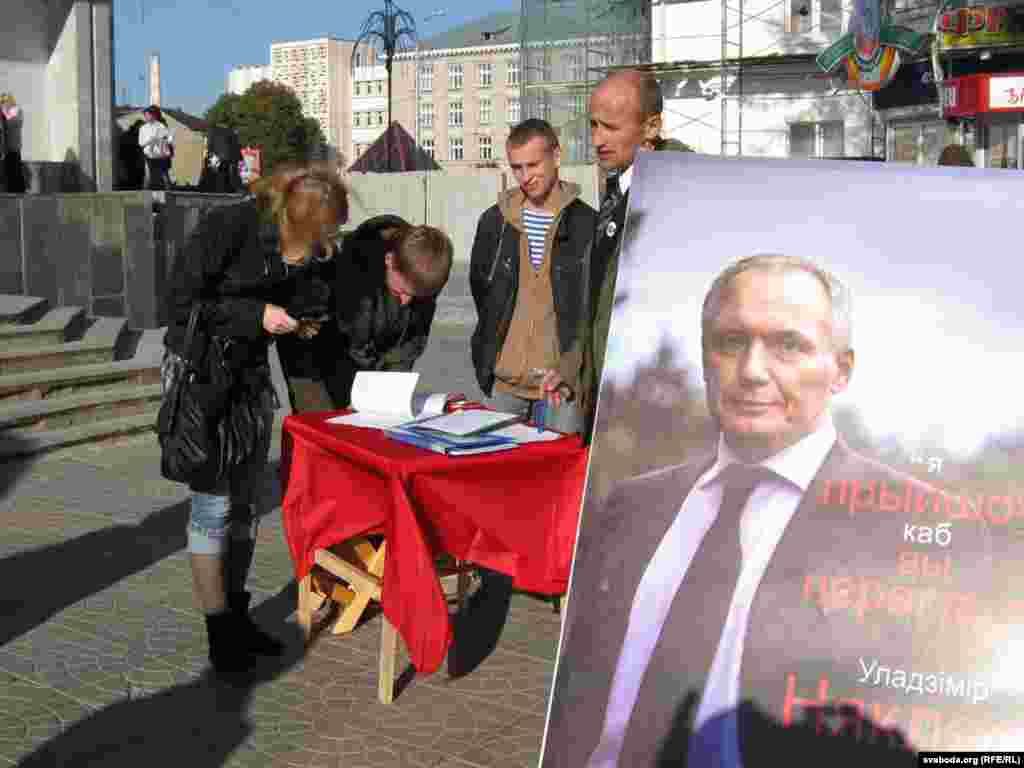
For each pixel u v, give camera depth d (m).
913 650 2.21
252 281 3.62
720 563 2.29
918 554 2.23
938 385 2.27
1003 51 17.25
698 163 2.44
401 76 91.56
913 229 2.33
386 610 3.47
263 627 4.29
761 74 27.47
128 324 10.48
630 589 2.31
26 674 3.82
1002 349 2.27
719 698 2.24
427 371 11.35
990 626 2.20
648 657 2.28
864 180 2.37
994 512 2.23
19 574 4.86
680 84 28.72
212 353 3.60
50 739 3.36
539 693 3.77
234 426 3.69
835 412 2.29
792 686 2.22
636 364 2.38
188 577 4.86
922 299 2.30
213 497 3.74
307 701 3.67
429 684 3.82
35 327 8.80
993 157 17.34
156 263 10.78
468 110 89.00
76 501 6.07
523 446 3.70
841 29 26.78
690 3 28.61
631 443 2.36
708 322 2.36
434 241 4.16
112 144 18.14
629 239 2.41
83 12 17.55
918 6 21.06
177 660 3.97
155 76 68.56
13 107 15.64
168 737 3.39
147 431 7.87
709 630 2.26
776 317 2.32
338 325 4.29
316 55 110.19
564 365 4.13
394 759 3.29
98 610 4.45
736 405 2.32
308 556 4.07
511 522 3.68
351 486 3.84
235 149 18.45
